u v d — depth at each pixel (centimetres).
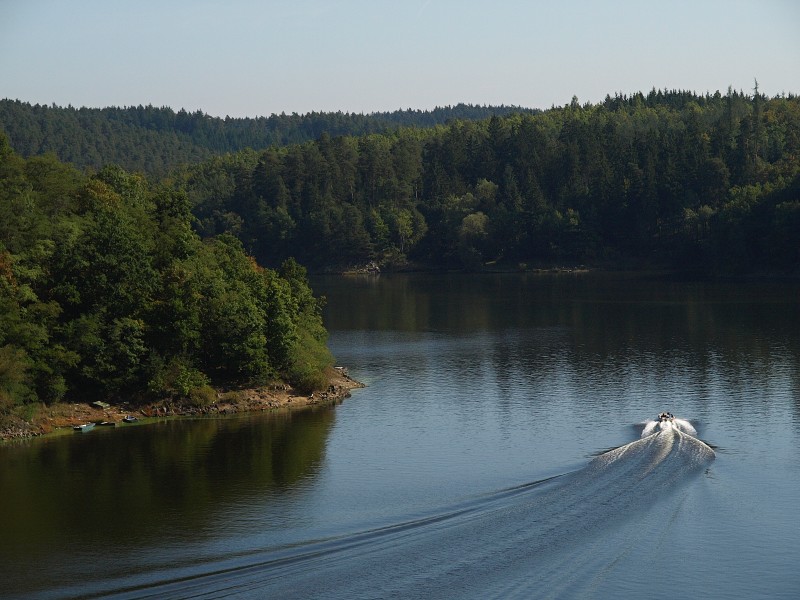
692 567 6531
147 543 7119
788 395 12269
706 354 15688
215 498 8288
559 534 7081
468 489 8419
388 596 6003
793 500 7938
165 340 11938
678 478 8506
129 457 9706
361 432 10819
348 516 7681
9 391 10569
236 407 11906
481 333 19300
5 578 6412
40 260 11575
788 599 6075
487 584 6206
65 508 8019
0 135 13600
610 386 13188
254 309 12350
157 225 13462
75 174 15175
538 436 10462
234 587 6162
